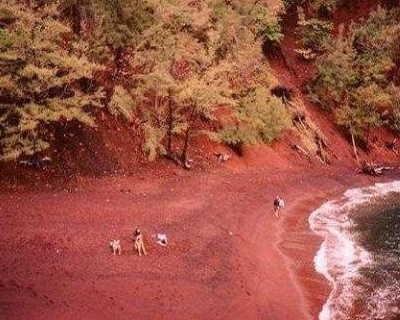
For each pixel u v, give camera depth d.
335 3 66.25
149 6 38.91
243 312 22.86
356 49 62.94
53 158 31.61
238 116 44.53
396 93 61.59
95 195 30.66
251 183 39.78
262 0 54.12
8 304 18.94
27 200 27.98
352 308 24.69
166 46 38.53
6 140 29.47
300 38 63.16
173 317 21.16
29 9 30.34
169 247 26.67
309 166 48.50
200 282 24.20
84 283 21.66
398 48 65.56
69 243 24.48
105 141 35.03
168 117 38.41
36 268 21.81
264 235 31.83
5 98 30.66
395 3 69.69
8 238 23.61
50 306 19.55
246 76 47.81
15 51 29.30
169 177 36.22
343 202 41.91
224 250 27.94
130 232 27.09
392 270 29.12
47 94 31.23
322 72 58.22
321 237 33.44
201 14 43.22
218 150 42.50
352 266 29.41
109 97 37.16
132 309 20.91
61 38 32.66
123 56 39.81
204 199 34.19
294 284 26.48
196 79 37.53
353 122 58.28
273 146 47.47
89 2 36.31
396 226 36.97
